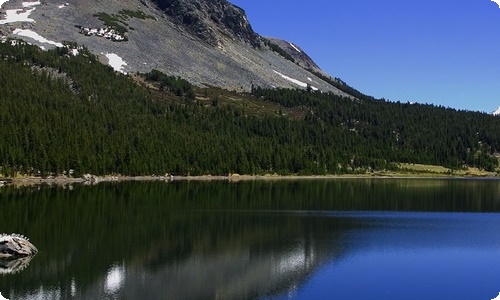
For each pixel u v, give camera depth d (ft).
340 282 147.84
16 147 474.08
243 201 337.11
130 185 454.40
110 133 613.93
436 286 145.59
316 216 275.39
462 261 173.58
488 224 257.55
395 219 271.49
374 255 181.37
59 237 195.83
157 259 167.63
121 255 171.22
